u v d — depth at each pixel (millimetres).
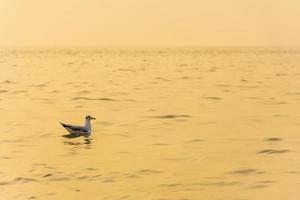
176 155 20109
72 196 15578
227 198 15039
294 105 31938
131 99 35781
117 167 18516
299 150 20484
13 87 41906
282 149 20641
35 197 15336
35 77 49250
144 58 78562
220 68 59281
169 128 25828
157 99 35625
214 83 44625
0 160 19031
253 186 16344
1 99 35312
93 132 25266
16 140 22891
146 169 18094
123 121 27984
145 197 15164
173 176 17125
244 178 17047
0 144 22094
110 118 28797
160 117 29000
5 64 63625
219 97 36344
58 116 29062
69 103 33875
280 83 44000
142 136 24031
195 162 19094
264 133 23859
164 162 18953
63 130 25500
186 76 50500
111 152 20859
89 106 32844
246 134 23516
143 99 35750
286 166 18078
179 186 16281
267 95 36969
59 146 22031
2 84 43750
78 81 46500
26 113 30000
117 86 43000
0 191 15891
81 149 21406
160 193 15445
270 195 15500
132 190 15977
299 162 18609
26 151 20750
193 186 16344
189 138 23297
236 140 22500
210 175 17438
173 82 45625
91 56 82438
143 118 28797
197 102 34188
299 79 46562
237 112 29906
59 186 16406
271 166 18219
